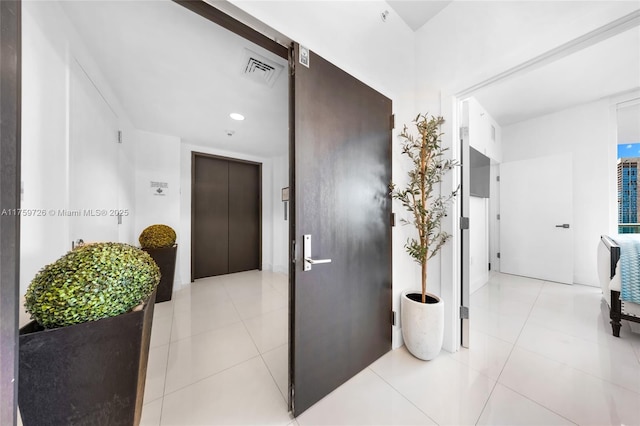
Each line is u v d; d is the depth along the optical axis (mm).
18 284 543
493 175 4059
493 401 1275
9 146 523
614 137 3070
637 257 1846
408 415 1200
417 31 1866
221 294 3020
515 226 3803
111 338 735
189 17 1256
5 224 513
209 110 2363
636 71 2500
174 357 1703
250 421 1180
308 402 1237
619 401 1253
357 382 1430
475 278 3072
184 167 3430
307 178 1214
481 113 3154
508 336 1945
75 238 1368
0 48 511
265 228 4277
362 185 1521
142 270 847
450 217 1723
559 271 3396
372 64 1577
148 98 2119
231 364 1628
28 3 938
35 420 646
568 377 1446
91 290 699
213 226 3824
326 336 1315
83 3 1150
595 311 2408
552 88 2842
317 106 1255
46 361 647
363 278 1532
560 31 1218
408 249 1722
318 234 1267
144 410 1242
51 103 1099
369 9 1526
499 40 1432
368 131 1553
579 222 3324
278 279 3693
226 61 1623
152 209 2969
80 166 1439
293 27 1169
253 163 4137
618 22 1072
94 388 717
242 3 1010
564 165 3373
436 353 1608
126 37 1391
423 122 1604
